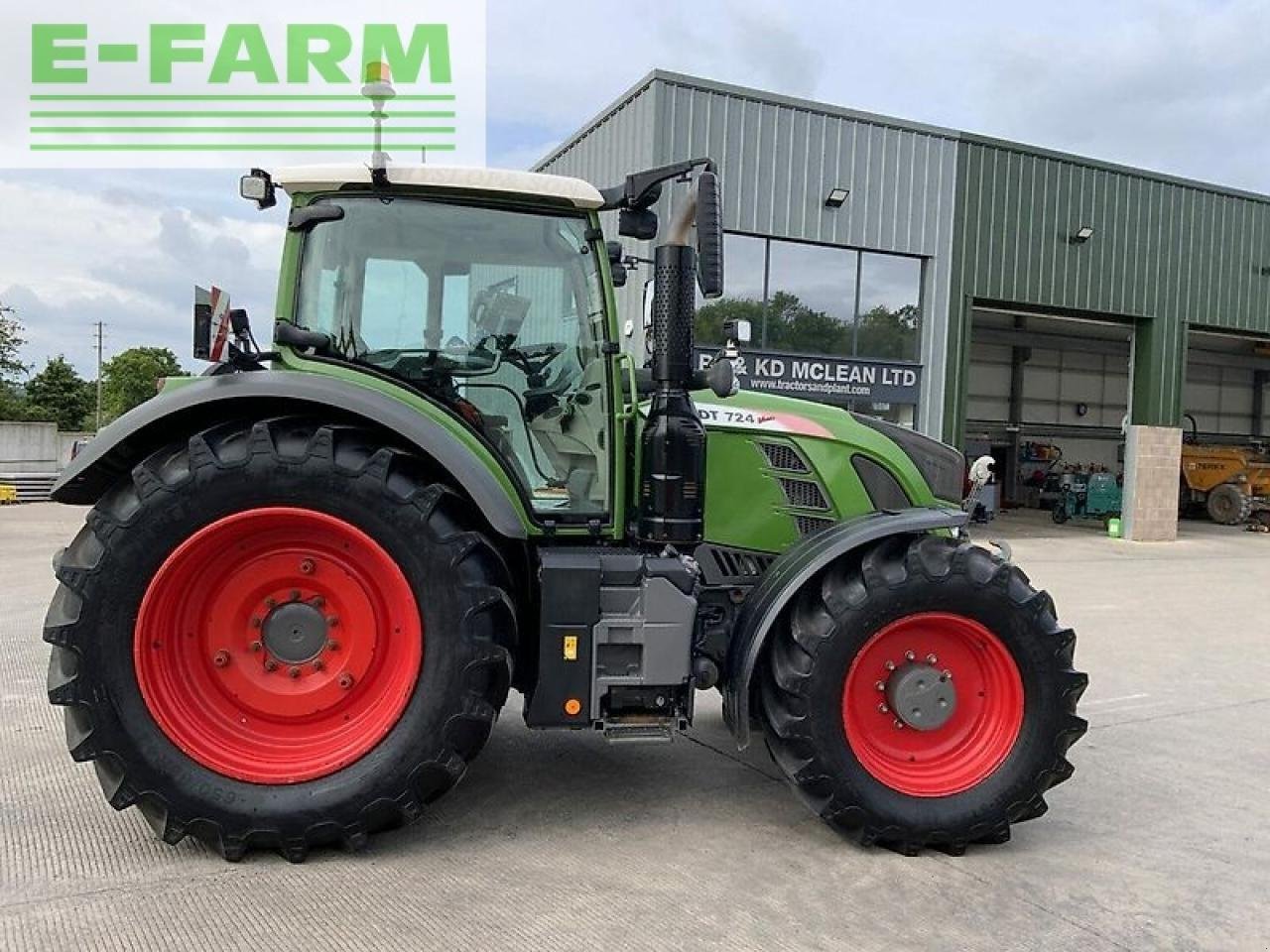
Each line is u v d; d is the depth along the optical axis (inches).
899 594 131.2
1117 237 627.8
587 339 141.3
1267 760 179.6
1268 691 232.8
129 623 118.3
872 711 135.5
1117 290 632.4
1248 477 787.4
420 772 122.4
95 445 120.3
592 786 153.3
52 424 952.9
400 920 107.5
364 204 136.5
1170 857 134.1
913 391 562.9
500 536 135.0
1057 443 1010.1
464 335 140.3
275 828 119.4
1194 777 169.0
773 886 120.3
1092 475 758.5
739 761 167.6
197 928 104.2
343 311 137.6
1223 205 668.1
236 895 112.0
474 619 123.3
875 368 546.9
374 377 134.8
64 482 120.8
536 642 131.1
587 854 127.6
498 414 141.3
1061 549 572.1
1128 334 951.6
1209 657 271.0
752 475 156.8
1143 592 398.3
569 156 567.8
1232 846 138.6
